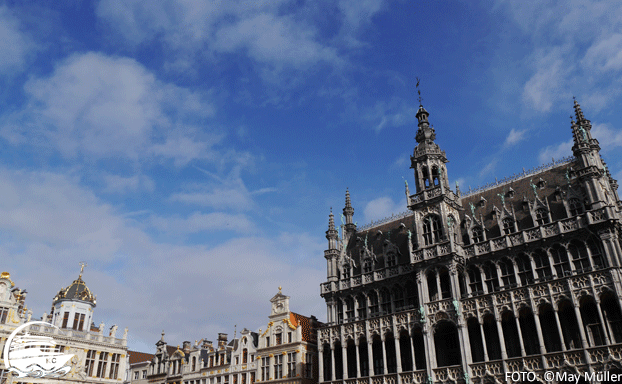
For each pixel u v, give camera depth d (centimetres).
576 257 3984
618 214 4072
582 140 4291
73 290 7231
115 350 7144
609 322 3656
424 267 4581
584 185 4122
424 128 5328
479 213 4912
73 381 6494
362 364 5012
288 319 5934
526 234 4247
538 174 4847
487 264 4444
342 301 5384
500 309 4006
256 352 6122
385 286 5044
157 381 7362
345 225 6206
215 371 6544
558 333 3800
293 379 5541
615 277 3531
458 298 4259
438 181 4962
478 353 4222
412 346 4391
